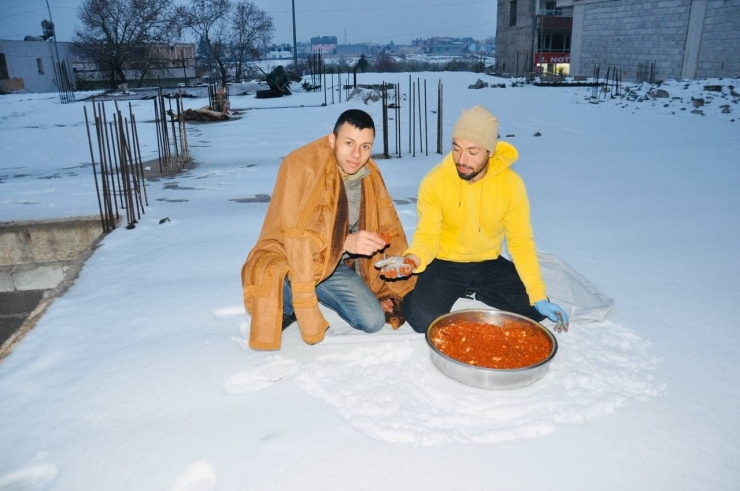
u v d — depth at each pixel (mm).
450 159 2605
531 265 2625
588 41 21938
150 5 31297
